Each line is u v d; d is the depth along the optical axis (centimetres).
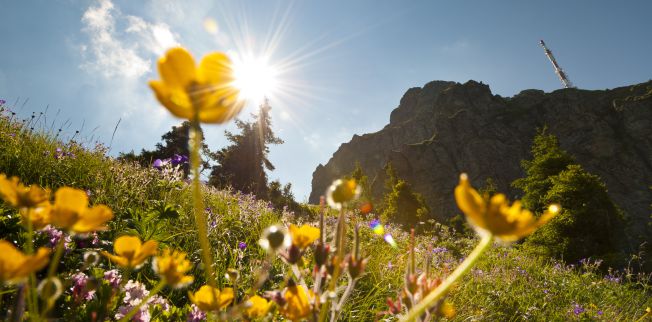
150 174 521
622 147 9438
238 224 468
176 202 498
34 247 217
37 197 79
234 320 117
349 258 99
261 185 3606
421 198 4056
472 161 10269
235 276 111
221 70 64
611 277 990
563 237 2123
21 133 535
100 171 477
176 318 197
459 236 1373
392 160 10688
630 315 723
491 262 1032
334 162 15412
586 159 9556
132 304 178
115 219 333
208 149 3578
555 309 625
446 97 12500
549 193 2494
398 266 474
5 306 138
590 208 2216
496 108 11525
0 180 77
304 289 99
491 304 503
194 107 62
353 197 99
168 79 61
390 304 108
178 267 93
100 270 216
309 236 103
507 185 9775
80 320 154
